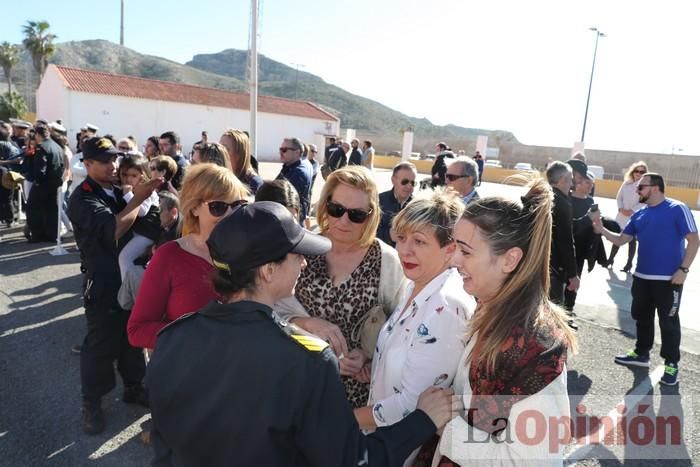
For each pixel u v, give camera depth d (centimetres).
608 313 571
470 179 395
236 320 112
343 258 217
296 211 253
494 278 132
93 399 302
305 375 106
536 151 3575
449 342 150
